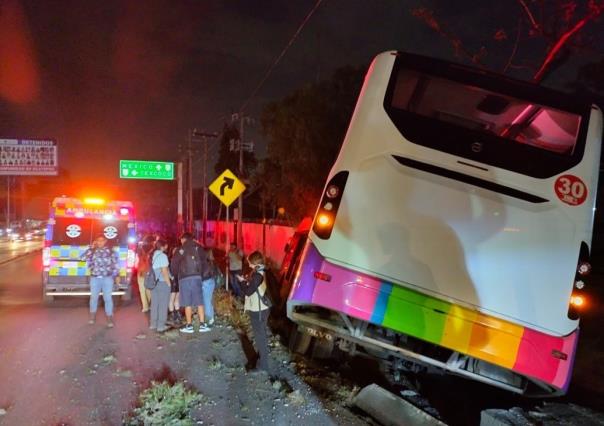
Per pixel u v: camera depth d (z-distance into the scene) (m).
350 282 5.42
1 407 6.00
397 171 5.52
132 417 5.72
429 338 5.32
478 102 5.93
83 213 14.06
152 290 10.08
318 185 20.12
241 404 6.28
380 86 5.72
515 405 7.36
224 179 14.30
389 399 6.20
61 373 7.28
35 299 14.80
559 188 5.47
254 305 7.58
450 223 5.43
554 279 5.38
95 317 11.59
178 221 34.81
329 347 8.03
